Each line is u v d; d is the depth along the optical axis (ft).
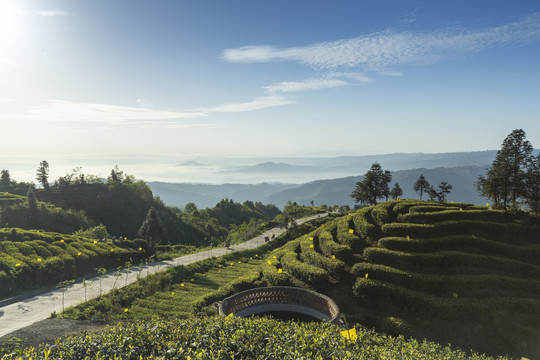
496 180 168.66
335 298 115.14
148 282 137.39
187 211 549.13
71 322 93.35
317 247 158.10
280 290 104.37
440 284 110.22
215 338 47.09
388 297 108.58
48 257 150.61
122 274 154.51
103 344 43.27
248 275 142.00
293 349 45.70
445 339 96.07
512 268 117.08
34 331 82.74
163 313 108.17
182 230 407.44
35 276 132.67
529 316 100.32
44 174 410.93
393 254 124.06
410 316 104.37
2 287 118.73
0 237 167.53
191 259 190.08
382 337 79.10
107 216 385.50
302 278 127.13
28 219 276.41
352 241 142.00
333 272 124.67
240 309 97.35
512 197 170.91
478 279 110.83
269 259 161.38
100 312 104.73
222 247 230.48
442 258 119.55
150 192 492.13
